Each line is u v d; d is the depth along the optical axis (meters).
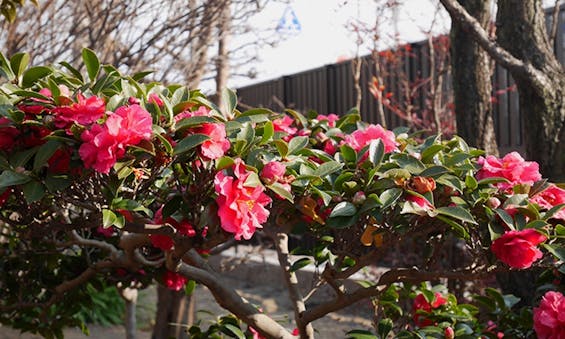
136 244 2.42
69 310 3.33
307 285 6.55
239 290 7.40
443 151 2.15
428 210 1.77
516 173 1.96
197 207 1.78
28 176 1.60
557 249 1.86
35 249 3.12
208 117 1.66
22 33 4.10
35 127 1.65
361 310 5.81
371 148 1.87
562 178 2.96
